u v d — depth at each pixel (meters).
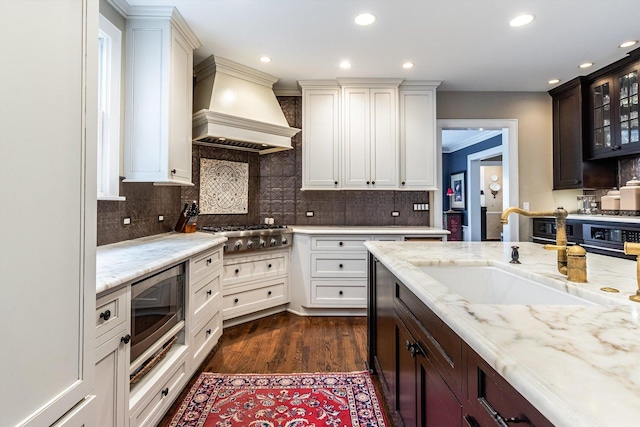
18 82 0.61
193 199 3.43
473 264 1.62
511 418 0.62
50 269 0.69
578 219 3.44
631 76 3.17
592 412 0.44
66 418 0.72
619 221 3.01
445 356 0.97
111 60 2.26
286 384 2.11
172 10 2.36
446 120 4.03
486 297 1.61
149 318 1.60
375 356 2.19
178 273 1.91
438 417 1.03
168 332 1.80
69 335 0.74
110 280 1.25
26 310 0.63
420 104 3.72
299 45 2.91
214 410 1.85
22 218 0.62
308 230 3.42
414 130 3.72
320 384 2.11
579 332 0.71
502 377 0.63
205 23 2.56
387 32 2.70
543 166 4.05
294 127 3.98
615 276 1.21
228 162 3.72
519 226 4.07
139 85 2.41
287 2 2.30
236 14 2.44
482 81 3.76
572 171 3.77
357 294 3.41
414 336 1.29
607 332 0.71
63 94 0.72
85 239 0.79
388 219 4.04
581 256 1.13
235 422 1.75
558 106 3.96
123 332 1.36
